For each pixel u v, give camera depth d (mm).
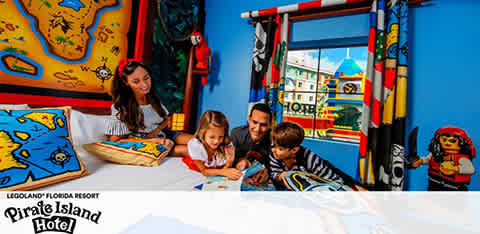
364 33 1792
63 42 1301
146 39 1821
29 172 765
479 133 1466
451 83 1545
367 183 1676
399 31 1614
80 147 1264
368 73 1685
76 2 1352
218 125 1088
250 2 2295
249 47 2311
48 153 851
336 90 3129
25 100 1153
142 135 1447
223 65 2457
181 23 2260
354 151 1854
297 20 2049
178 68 2273
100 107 1503
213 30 2531
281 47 2039
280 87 2016
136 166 1186
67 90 1328
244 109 2328
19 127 828
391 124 1602
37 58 1195
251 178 966
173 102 2227
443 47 1572
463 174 1217
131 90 1395
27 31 1155
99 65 1493
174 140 1638
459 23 1534
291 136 953
